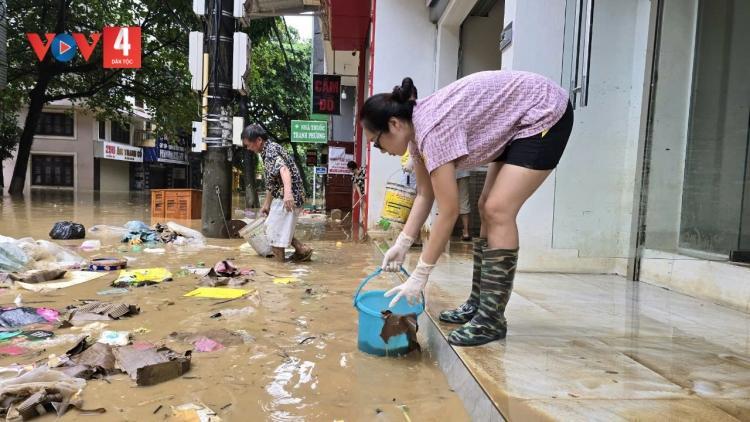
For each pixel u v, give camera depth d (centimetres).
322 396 186
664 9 329
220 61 671
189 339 244
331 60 1412
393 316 224
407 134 212
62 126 2675
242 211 1300
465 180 592
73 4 1552
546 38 379
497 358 194
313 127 1497
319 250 593
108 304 293
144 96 1827
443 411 176
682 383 174
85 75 1814
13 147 2239
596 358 197
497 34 666
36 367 200
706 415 149
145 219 923
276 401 180
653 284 356
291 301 333
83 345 223
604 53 352
